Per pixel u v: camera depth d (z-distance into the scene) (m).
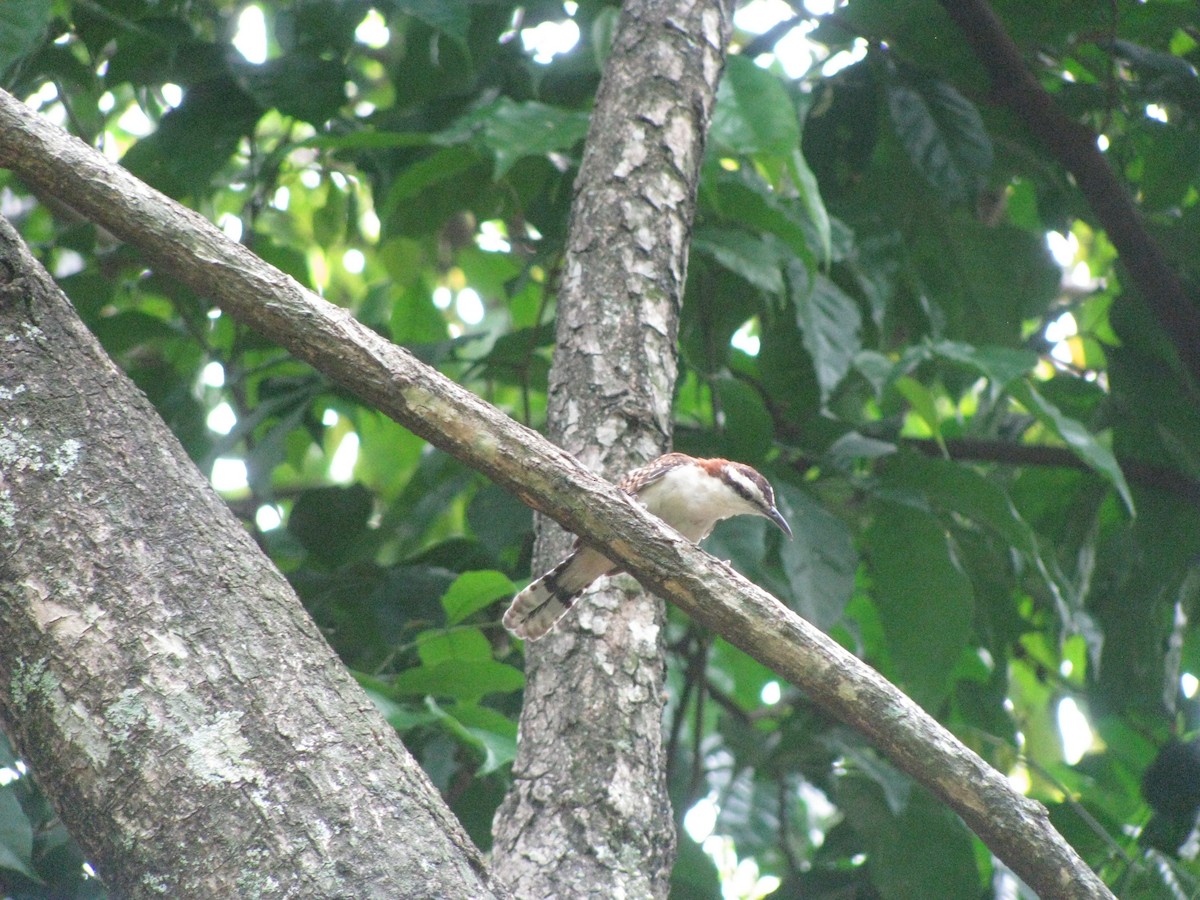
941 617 11.42
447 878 5.09
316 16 12.95
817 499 11.91
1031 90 12.72
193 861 4.91
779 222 10.59
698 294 13.22
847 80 13.18
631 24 9.21
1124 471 13.88
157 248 6.21
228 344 15.16
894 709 6.06
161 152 12.20
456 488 13.88
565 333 8.25
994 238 14.16
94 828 5.05
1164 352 13.83
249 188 13.35
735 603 6.15
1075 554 14.04
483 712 8.84
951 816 11.80
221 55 12.48
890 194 14.25
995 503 11.59
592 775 6.91
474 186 13.23
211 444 13.71
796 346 13.34
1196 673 15.64
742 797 14.32
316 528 12.88
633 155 8.63
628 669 7.31
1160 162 14.02
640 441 7.85
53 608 5.24
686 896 11.54
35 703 5.16
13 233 5.91
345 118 13.70
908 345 14.93
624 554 6.23
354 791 5.17
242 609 5.46
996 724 13.56
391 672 11.58
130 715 5.10
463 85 13.84
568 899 6.45
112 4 12.03
